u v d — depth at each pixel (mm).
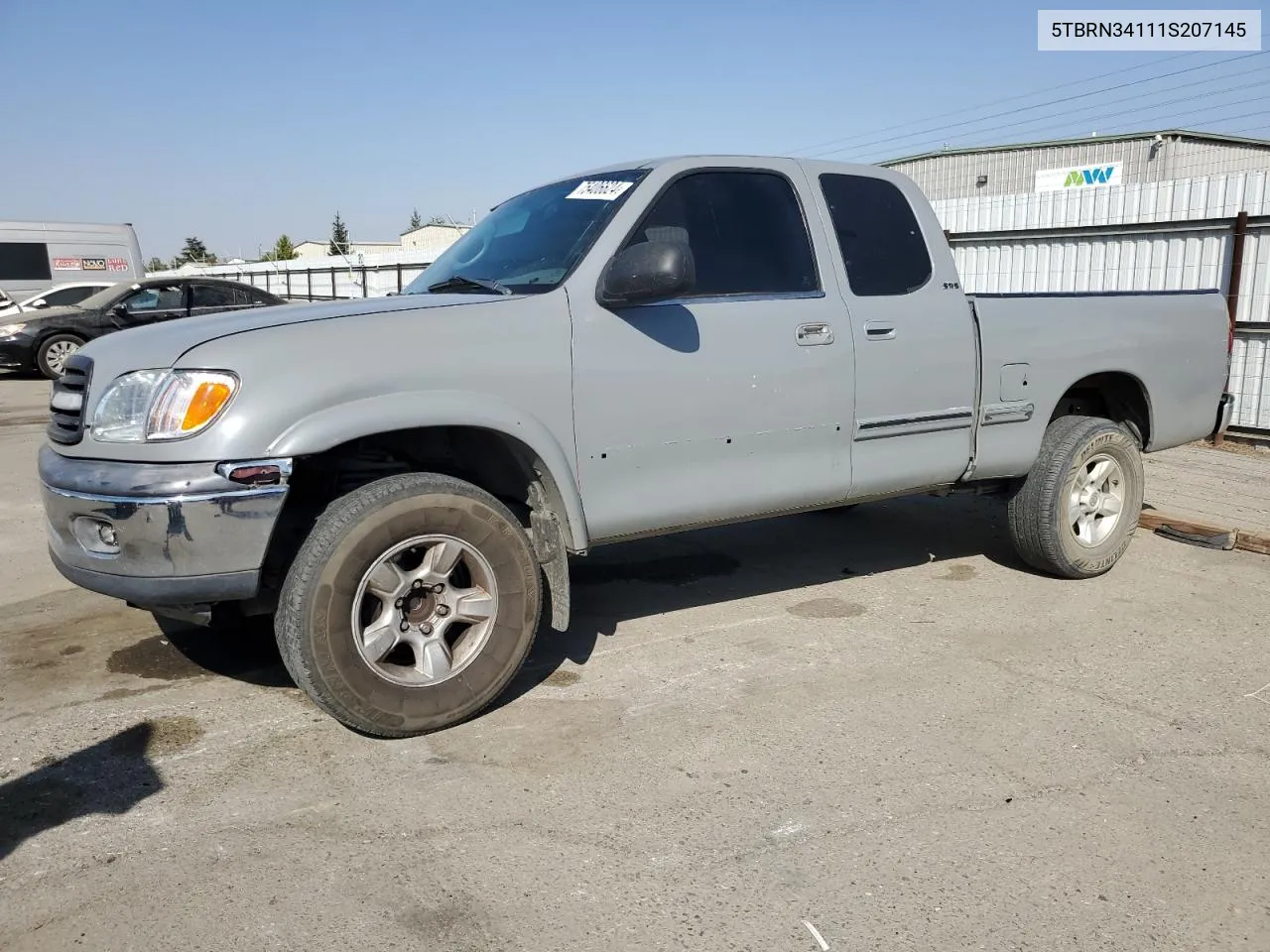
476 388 3416
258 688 3910
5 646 4395
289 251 72812
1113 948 2383
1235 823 2912
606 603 4941
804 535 6250
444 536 3404
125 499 3070
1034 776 3180
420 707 3400
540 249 3980
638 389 3762
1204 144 30031
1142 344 5305
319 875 2676
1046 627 4551
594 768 3248
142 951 2379
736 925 2465
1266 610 4758
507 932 2443
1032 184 32062
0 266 20844
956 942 2402
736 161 4219
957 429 4699
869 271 4445
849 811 2977
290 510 3525
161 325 3594
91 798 3074
